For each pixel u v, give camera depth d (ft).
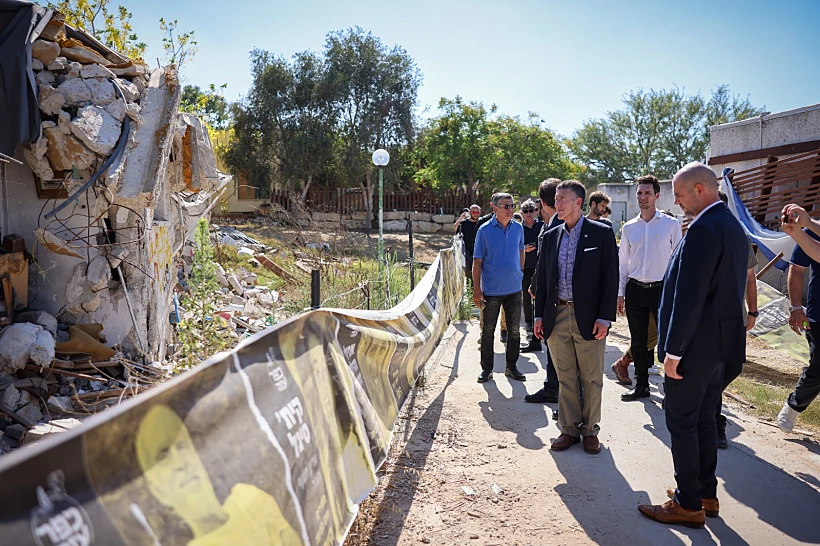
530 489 13.29
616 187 109.91
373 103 105.70
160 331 22.66
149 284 21.45
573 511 12.32
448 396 19.90
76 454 3.94
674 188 11.66
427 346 17.17
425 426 17.07
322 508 7.52
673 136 178.29
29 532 3.49
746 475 14.01
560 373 15.57
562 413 15.62
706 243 10.88
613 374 22.88
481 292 21.40
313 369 8.27
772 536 11.38
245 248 50.57
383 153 32.19
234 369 6.18
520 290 21.53
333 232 39.96
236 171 104.73
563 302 15.38
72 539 3.77
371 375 11.44
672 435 11.70
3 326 17.65
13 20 16.98
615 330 31.73
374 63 106.01
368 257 38.24
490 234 21.01
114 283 20.39
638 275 19.01
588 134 189.47
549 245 15.71
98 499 4.07
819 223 14.16
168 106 20.40
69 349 18.24
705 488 12.10
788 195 45.06
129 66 20.65
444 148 104.32
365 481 9.66
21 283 18.92
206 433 5.40
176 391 5.12
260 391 6.54
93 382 18.08
